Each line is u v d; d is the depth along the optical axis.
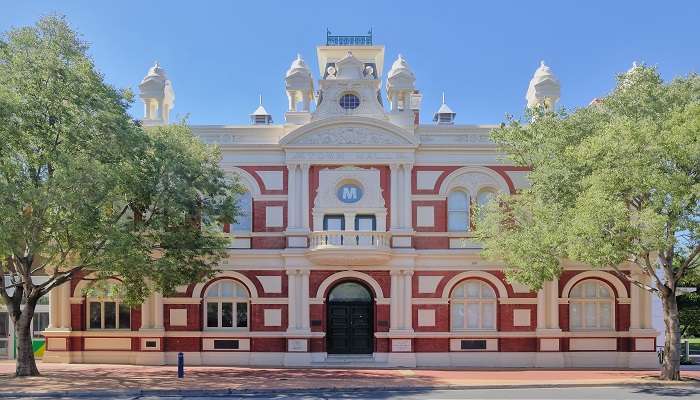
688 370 32.88
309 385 25.33
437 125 35.12
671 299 27.67
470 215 34.38
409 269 33.75
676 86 27.97
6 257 25.59
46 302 37.19
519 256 28.41
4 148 24.38
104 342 33.88
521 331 33.88
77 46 26.67
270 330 33.84
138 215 28.12
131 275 26.80
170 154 27.12
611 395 23.78
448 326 33.81
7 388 24.09
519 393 24.34
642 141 24.69
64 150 25.27
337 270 33.88
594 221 24.25
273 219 34.34
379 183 34.25
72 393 23.25
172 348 33.78
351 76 35.16
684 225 24.97
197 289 33.97
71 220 23.94
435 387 25.39
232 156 34.59
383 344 33.50
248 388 24.31
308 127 34.09
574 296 34.44
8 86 25.12
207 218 29.31
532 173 29.42
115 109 26.14
